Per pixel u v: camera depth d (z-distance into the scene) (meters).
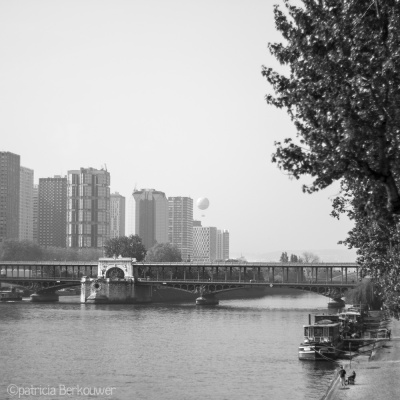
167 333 167.75
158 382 101.81
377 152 34.88
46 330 171.12
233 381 102.81
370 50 33.62
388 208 36.56
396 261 66.56
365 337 159.62
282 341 152.38
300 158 37.00
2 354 128.12
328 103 35.34
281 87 37.62
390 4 33.09
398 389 89.75
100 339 153.75
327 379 104.12
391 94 33.91
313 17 35.62
